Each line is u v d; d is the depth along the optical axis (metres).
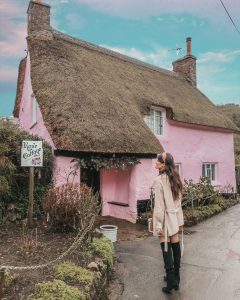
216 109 18.28
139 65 16.36
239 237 7.95
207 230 8.82
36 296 3.50
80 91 9.85
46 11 12.43
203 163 15.84
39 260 4.79
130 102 11.44
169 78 17.80
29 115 11.34
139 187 10.12
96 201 6.96
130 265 5.79
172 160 4.70
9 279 3.79
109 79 12.12
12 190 7.37
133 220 9.84
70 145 7.84
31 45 11.26
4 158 6.88
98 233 6.50
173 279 4.50
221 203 13.14
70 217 6.40
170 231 4.48
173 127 13.95
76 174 8.37
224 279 5.09
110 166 8.98
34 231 6.51
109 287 4.79
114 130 9.27
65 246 5.55
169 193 4.55
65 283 3.95
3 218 6.98
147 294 4.52
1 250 5.18
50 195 6.65
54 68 10.27
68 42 12.93
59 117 8.45
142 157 10.05
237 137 30.48
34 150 6.88
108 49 15.57
